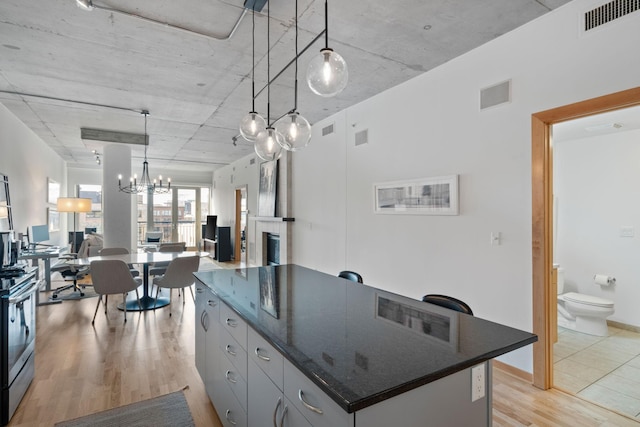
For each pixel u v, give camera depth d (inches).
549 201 94.9
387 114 148.3
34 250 194.1
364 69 128.0
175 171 420.2
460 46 111.0
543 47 93.9
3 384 80.4
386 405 37.5
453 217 118.9
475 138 112.0
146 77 136.9
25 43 109.5
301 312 64.4
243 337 65.4
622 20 78.9
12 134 181.2
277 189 246.2
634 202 149.3
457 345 48.6
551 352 95.8
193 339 135.3
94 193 375.9
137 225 394.6
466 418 45.4
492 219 106.7
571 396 91.5
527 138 97.7
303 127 95.7
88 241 218.4
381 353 45.4
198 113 184.4
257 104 168.9
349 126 172.1
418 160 133.2
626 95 78.3
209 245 386.3
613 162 155.6
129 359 116.6
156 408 88.0
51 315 166.1
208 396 92.2
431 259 127.0
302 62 124.0
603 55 82.0
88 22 97.7
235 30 102.3
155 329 146.7
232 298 74.5
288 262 226.1
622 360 116.3
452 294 119.0
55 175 292.8
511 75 101.7
